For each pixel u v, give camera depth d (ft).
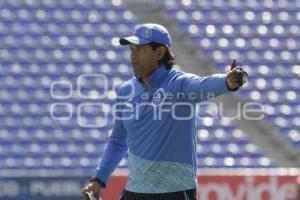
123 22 161.07
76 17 160.04
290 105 152.76
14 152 138.31
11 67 150.82
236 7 166.91
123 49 156.46
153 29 51.78
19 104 145.79
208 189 106.93
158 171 51.72
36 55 153.17
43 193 107.65
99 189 56.39
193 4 166.40
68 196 107.96
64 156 138.51
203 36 161.79
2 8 159.22
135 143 52.60
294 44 163.02
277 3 168.45
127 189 53.78
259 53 160.66
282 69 158.81
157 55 52.01
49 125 143.02
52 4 161.27
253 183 107.45
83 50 155.12
